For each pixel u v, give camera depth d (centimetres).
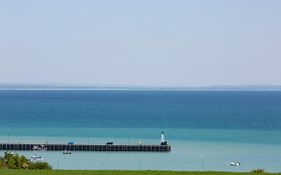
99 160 10256
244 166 9169
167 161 9956
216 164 9425
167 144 11788
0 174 4731
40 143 12212
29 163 6309
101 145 11875
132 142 12794
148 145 11769
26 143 12150
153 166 9294
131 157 10712
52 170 5088
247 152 10988
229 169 8850
